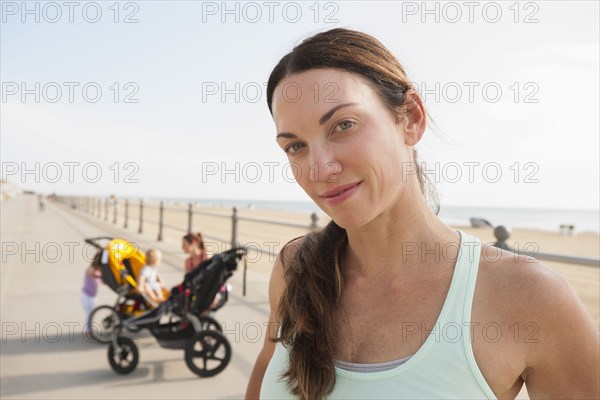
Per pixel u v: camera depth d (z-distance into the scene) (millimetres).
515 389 806
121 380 3422
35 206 45562
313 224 5375
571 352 749
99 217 23766
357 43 819
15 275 7387
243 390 3275
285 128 803
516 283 772
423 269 844
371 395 792
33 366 3660
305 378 847
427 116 878
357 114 763
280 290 1135
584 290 6258
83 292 4449
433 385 759
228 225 19984
